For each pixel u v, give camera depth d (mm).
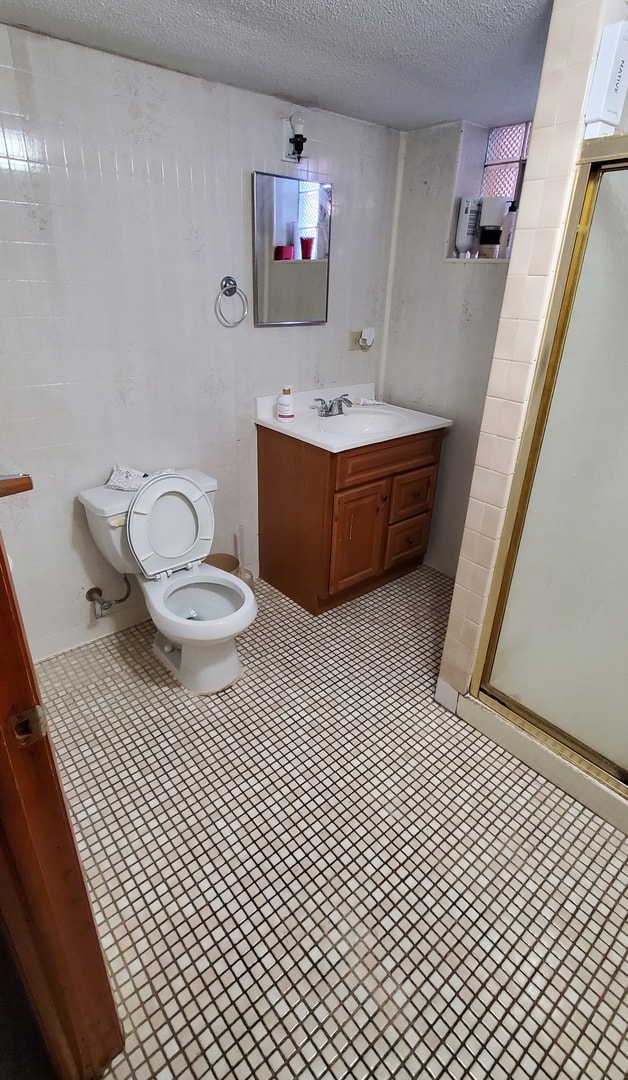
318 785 1750
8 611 663
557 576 1659
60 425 2014
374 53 1674
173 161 1958
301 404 2699
